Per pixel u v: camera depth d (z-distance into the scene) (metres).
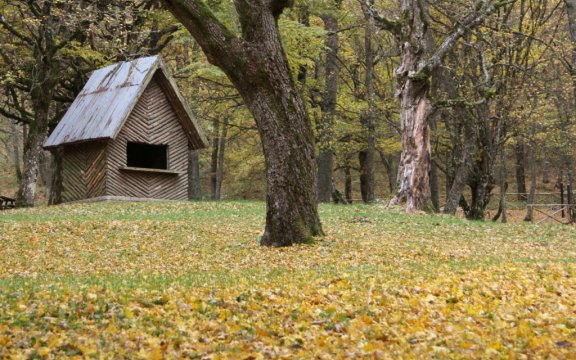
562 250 17.66
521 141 37.44
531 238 20.23
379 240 17.88
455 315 9.08
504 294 10.63
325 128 35.56
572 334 8.15
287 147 16.17
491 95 26.86
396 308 9.38
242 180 54.97
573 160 47.91
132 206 27.39
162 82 31.55
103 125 29.89
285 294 10.24
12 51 33.41
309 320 8.61
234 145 53.25
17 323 7.91
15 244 17.16
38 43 30.98
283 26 30.77
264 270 13.11
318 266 13.66
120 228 19.83
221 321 8.43
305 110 16.31
